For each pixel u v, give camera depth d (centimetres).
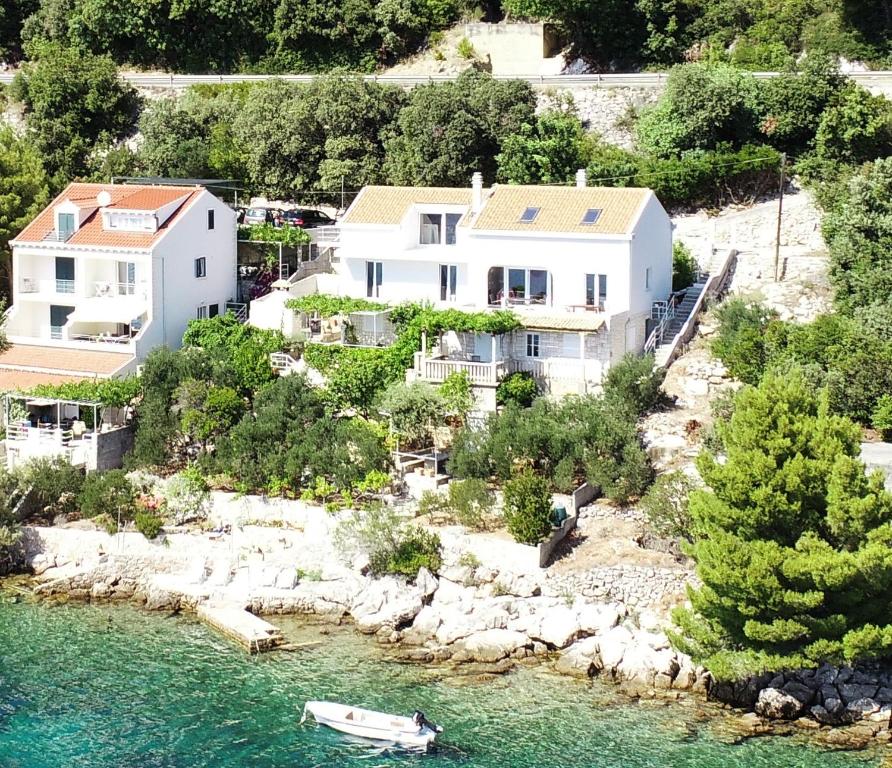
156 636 6362
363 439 7269
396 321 8225
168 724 5503
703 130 9825
